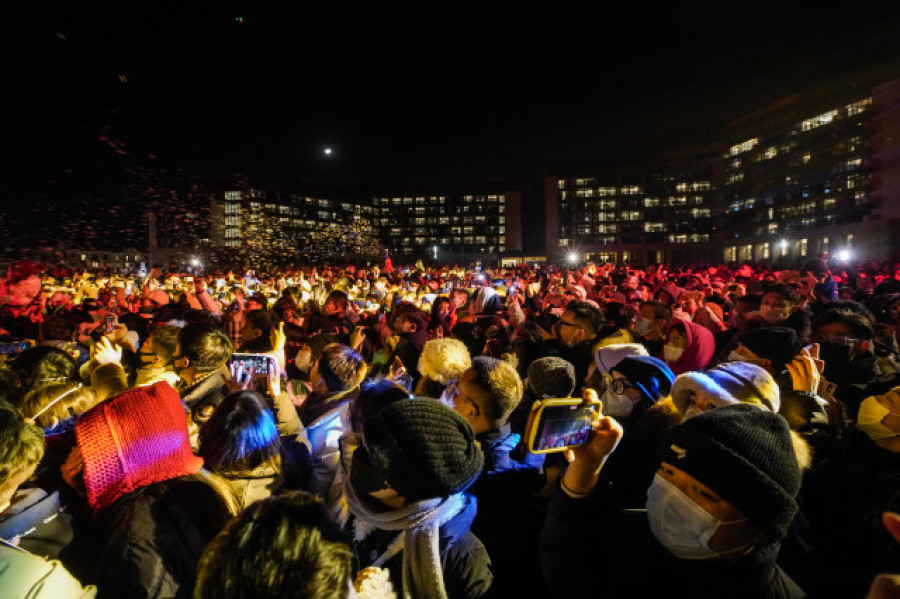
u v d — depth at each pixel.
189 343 2.91
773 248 83.31
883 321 7.92
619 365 2.93
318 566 1.00
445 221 131.12
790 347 3.06
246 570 0.97
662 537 1.33
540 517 2.43
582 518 1.42
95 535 1.78
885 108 62.28
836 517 2.10
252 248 70.75
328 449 2.83
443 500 1.58
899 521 1.15
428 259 123.38
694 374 2.27
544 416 1.26
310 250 71.62
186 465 1.85
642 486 2.48
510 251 123.94
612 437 1.36
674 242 105.88
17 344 4.72
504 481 2.40
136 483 1.72
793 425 2.40
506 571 2.31
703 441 1.29
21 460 1.58
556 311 7.68
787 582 1.42
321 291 11.64
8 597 1.22
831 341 3.78
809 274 7.79
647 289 10.93
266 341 5.06
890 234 55.59
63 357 3.24
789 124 82.12
